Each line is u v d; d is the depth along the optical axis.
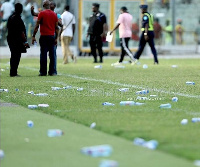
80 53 91.12
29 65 65.94
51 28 49.53
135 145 19.72
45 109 28.33
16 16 48.66
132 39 93.12
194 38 96.19
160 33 95.19
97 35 70.19
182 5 95.38
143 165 17.09
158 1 94.50
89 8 91.06
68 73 52.94
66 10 66.25
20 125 23.92
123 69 58.34
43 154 18.61
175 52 95.69
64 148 19.44
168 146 19.48
